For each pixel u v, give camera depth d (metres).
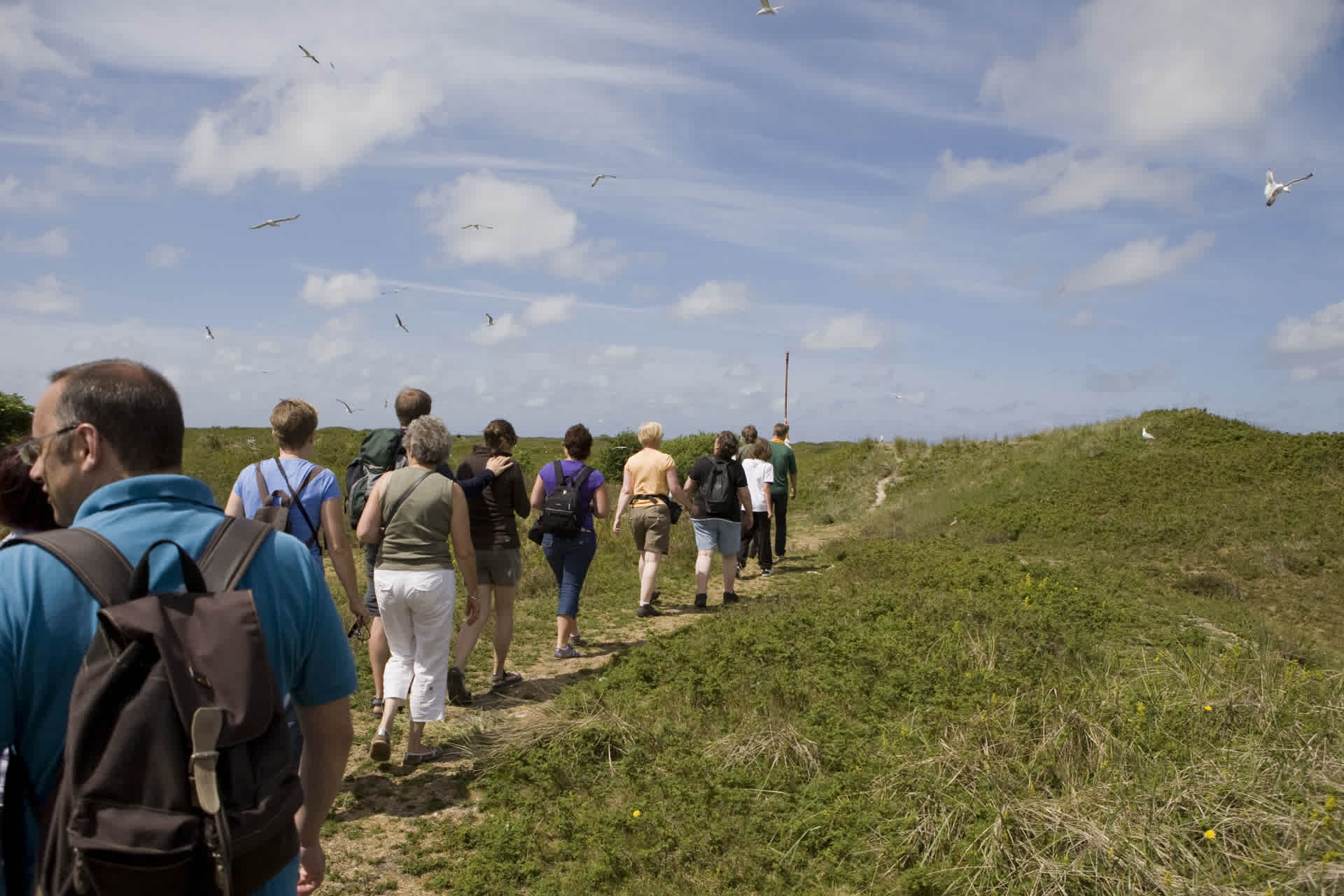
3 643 1.43
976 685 6.08
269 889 1.58
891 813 4.39
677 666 6.64
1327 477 15.62
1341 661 8.06
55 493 1.73
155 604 1.45
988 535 14.89
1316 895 3.38
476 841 4.34
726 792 4.65
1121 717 5.31
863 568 11.05
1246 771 4.52
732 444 9.91
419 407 6.15
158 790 1.37
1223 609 9.85
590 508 7.72
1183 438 19.25
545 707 6.29
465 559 5.34
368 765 5.33
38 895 1.44
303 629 1.80
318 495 4.60
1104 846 3.84
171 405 1.76
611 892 3.88
